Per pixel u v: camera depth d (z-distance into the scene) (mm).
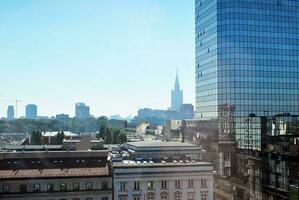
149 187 79562
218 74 126688
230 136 108250
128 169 78750
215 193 101188
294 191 72625
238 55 126375
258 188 88375
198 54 145500
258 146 91688
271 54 130375
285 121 93188
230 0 126938
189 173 81375
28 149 111688
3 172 75812
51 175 76375
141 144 102312
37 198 75000
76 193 76500
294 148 76312
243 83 126438
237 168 99438
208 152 110688
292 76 132875
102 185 77938
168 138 151375
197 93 146625
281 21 132250
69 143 119938
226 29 126688
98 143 131125
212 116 128250
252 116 106250
